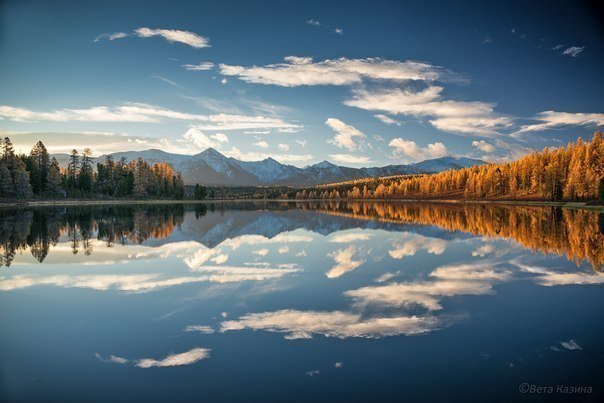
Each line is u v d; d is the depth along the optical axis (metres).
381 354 11.47
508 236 39.47
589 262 25.47
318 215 80.69
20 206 103.88
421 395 9.29
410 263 25.33
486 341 12.42
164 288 18.88
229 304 16.25
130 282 20.12
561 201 114.62
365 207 130.25
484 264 24.92
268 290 18.45
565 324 13.97
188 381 9.98
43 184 127.31
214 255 28.48
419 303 16.41
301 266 24.34
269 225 54.81
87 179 139.88
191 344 12.19
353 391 9.48
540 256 27.81
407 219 66.38
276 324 13.87
